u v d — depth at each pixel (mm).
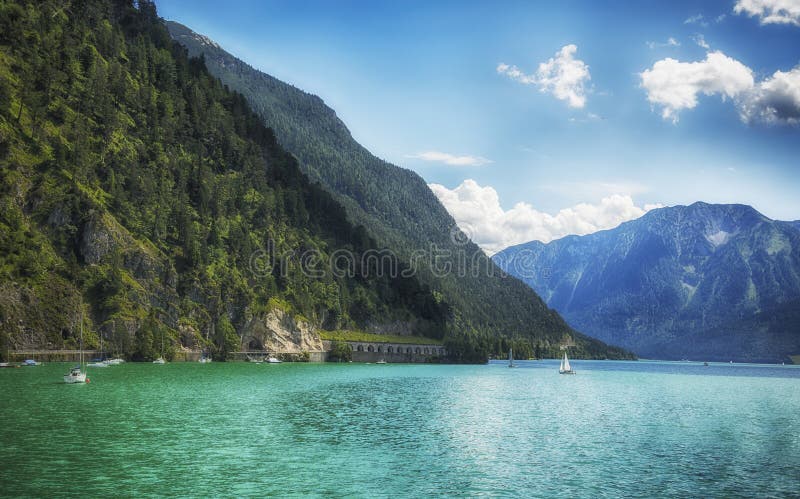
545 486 55969
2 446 68000
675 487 56062
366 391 142500
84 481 54750
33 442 70312
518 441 78125
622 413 110562
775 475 60625
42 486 53031
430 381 186500
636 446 75500
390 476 58812
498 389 163375
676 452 71812
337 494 52562
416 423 92250
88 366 198750
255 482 55812
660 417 104938
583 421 98562
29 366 190000
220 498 50875
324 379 177000
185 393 124125
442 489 54594
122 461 62188
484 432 85125
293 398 120875
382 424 90438
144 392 123688
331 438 77500
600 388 177250
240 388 138750
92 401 106688
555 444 76312
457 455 68688
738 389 182750
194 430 80562
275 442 73875
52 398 109938
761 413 112250
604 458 68062
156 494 51594
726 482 57875
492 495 52906
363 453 68812
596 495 53188
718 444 77312
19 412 92688
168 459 63594
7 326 198375
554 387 177625
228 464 62188
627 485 56562
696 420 101188
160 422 86125
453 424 92438
